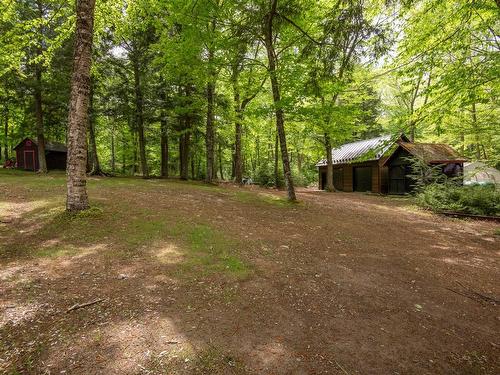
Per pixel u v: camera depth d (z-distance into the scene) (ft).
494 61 22.57
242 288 14.52
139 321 11.09
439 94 24.85
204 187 51.75
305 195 56.44
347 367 9.48
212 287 14.35
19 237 19.49
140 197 34.30
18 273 14.60
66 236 20.02
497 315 14.07
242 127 80.02
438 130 25.00
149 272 15.52
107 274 15.05
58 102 64.95
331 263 19.27
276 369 9.09
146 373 8.52
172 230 22.76
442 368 9.85
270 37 36.47
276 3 29.73
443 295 15.80
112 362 8.89
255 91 49.39
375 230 29.63
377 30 24.06
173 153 111.14
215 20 36.35
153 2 41.73
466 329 12.59
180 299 12.96
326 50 26.63
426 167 50.47
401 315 13.29
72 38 57.77
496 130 45.70
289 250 21.15
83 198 24.26
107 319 11.12
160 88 65.72
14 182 42.70
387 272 18.47
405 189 67.15
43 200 28.94
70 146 23.94
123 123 79.25
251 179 86.28
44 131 78.38
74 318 11.10
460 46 27.53
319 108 36.50
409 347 10.88
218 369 8.89
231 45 34.06
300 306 13.33
